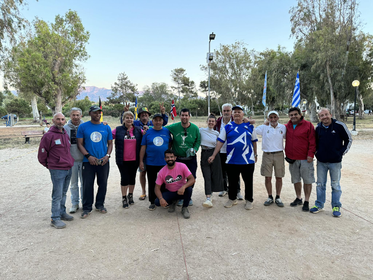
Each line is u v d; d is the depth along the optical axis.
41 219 3.99
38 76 24.59
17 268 2.62
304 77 27.72
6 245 3.12
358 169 7.25
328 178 6.33
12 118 31.02
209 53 17.00
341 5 24.19
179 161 4.48
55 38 25.38
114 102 95.62
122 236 3.37
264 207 4.44
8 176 7.14
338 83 24.80
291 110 4.20
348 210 4.19
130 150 4.49
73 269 2.61
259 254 2.87
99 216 4.12
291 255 2.84
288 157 4.38
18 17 15.52
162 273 2.53
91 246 3.10
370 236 3.26
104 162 4.18
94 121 4.23
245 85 34.31
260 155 10.23
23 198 5.11
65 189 3.96
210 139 4.54
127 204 4.54
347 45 24.25
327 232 3.39
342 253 2.86
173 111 9.28
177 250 2.98
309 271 2.53
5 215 4.17
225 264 2.68
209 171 4.51
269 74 31.28
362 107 38.25
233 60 33.47
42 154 3.59
